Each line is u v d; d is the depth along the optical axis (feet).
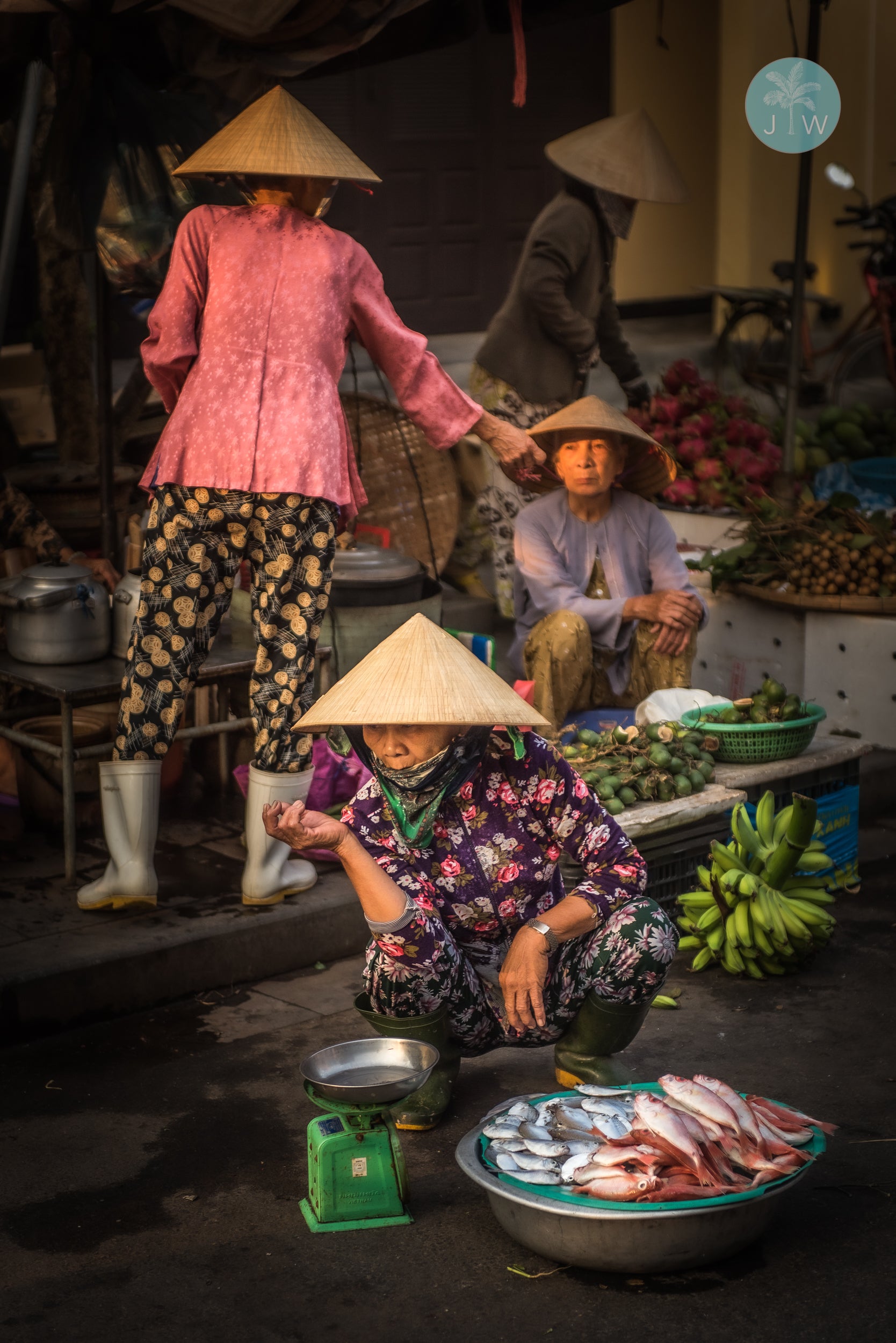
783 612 18.57
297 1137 10.58
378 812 10.19
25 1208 9.70
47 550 16.61
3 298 16.55
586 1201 8.49
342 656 15.58
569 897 10.17
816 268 43.93
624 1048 11.04
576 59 41.27
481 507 20.75
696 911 13.82
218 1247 9.26
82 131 15.28
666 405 21.42
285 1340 8.36
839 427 24.22
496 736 10.19
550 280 19.15
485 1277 8.93
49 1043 12.06
